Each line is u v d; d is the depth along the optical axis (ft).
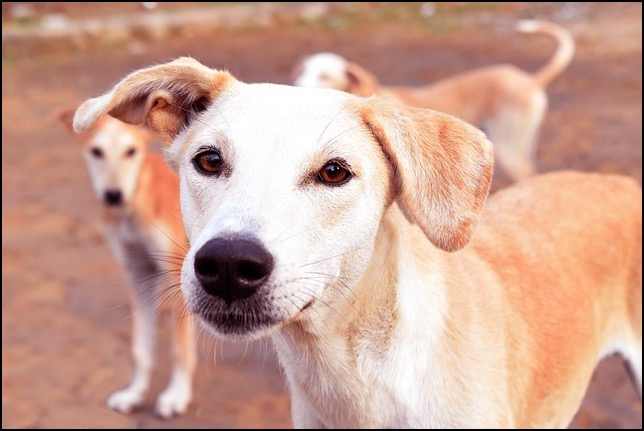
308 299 1.98
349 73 6.12
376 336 2.21
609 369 3.77
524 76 6.28
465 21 13.53
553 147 6.85
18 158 7.23
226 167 2.06
